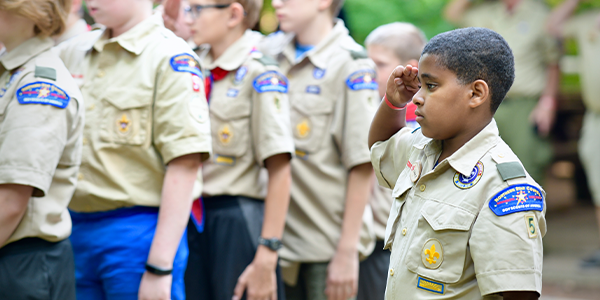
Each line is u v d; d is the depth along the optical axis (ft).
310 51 17.61
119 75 13.33
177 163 12.98
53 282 11.81
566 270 31.42
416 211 9.60
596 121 31.40
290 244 17.44
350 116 16.87
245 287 15.71
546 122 33.22
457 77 9.05
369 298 19.34
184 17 17.40
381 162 11.00
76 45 14.33
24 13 11.70
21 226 11.48
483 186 9.07
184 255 14.43
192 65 13.41
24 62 11.85
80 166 13.17
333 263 16.93
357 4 39.60
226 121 16.08
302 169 17.29
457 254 9.04
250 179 16.14
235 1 16.35
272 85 15.97
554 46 33.09
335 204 17.22
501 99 9.38
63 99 11.61
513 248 8.69
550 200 47.11
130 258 13.16
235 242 15.75
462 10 35.09
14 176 10.97
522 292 8.66
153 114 13.15
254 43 19.17
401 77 10.13
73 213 13.55
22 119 11.21
